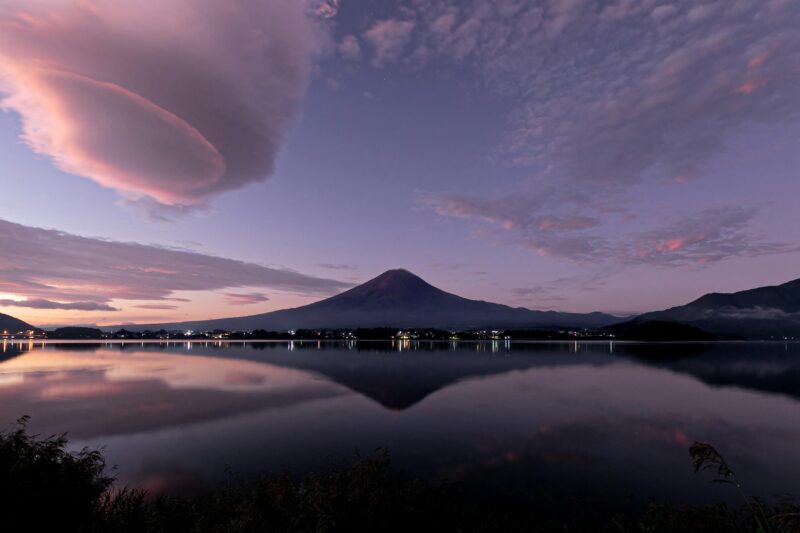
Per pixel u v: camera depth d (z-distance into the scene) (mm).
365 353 157875
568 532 12867
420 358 126250
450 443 27656
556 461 23625
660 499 18234
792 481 21422
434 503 10203
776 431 33281
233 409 40906
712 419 37844
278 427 32688
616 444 27906
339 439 28656
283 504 8484
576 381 66812
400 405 43344
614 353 160375
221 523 8023
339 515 8234
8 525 6637
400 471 21453
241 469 21875
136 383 62531
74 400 46531
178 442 27938
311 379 68500
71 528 7461
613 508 16938
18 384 61125
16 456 7402
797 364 107438
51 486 7336
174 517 9211
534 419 36281
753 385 63312
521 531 11961
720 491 19453
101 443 27766
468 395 50625
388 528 8727
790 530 5277
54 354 145500
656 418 37688
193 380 66875
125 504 9352
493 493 18469
